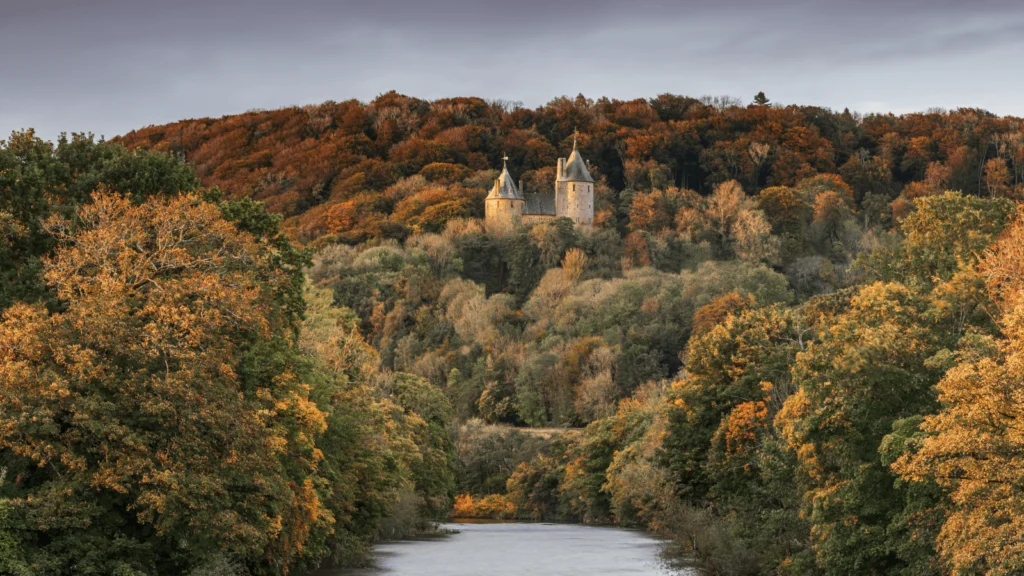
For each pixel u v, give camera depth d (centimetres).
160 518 3600
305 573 5416
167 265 4206
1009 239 5122
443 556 6506
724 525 5669
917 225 6812
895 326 4356
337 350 7669
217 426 3738
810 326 6806
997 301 4631
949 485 3431
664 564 5938
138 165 4934
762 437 5734
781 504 5584
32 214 4466
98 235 4091
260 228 5388
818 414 4231
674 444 6831
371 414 7475
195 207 4619
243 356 4416
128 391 3656
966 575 3222
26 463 3578
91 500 3591
